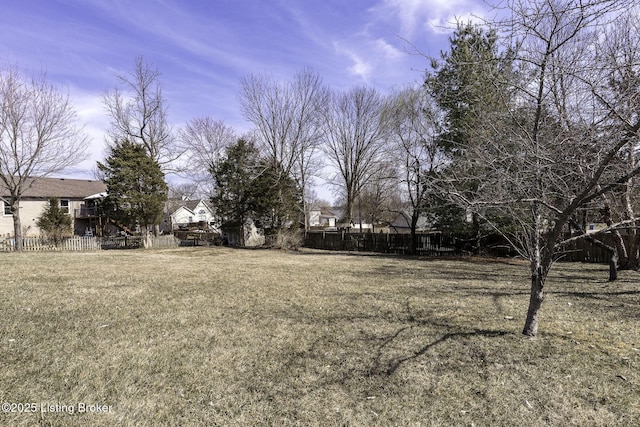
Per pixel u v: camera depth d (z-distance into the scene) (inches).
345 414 112.8
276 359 155.3
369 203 1371.8
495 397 121.8
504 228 450.3
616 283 323.3
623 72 135.6
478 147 170.7
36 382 131.2
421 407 116.8
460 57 276.1
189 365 148.3
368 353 161.3
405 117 699.4
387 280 363.3
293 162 968.9
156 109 1085.8
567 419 108.7
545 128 155.9
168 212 1897.1
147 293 286.8
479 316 218.2
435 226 658.8
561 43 141.3
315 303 256.7
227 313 228.2
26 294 270.5
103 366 145.9
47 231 949.8
